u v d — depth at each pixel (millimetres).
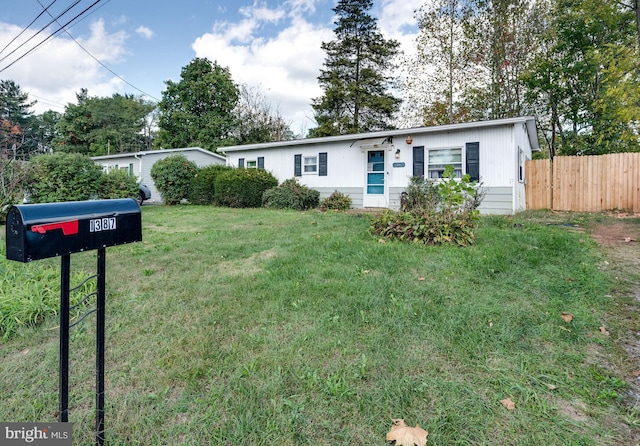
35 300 2756
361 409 1625
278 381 1834
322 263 3971
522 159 9844
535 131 10836
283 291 3111
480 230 5918
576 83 14414
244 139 25156
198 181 13320
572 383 1820
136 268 4023
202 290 3234
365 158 10961
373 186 10898
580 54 14047
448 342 2211
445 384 1796
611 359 2057
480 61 15023
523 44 14094
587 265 3834
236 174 11805
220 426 1541
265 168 13133
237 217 8781
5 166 8641
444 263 3873
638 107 9695
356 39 21344
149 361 2062
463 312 2621
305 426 1528
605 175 9406
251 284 3348
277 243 5148
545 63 14164
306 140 11742
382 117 21766
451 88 16109
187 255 4582
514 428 1508
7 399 1758
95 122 31328
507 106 15148
